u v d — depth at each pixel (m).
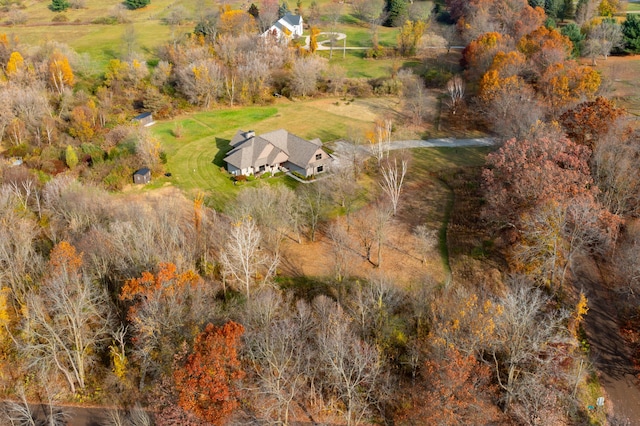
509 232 75.81
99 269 61.72
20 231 65.44
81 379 56.84
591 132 82.69
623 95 116.19
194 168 102.31
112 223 66.25
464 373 48.03
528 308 57.31
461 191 91.94
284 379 49.12
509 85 105.69
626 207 76.75
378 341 58.03
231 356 46.88
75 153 100.12
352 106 132.25
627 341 62.38
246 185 96.06
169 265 55.62
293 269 73.81
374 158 103.31
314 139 110.38
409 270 73.75
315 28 174.88
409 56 161.25
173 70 137.25
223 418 46.34
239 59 138.00
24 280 62.31
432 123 120.12
